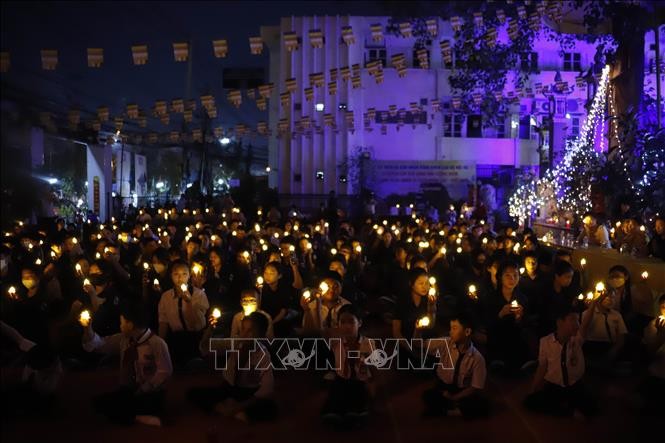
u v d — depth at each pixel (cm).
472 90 2597
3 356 873
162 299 862
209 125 2741
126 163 3597
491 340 852
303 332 865
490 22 2064
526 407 707
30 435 646
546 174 2236
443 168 3156
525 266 963
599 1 1698
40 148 2197
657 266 968
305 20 3209
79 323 881
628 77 1741
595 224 1390
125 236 1452
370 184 3155
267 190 3375
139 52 1169
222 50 1183
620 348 830
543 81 3111
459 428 662
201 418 688
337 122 3222
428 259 1329
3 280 1019
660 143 1503
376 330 1088
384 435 645
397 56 1684
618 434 641
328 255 1389
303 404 736
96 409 677
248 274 1045
